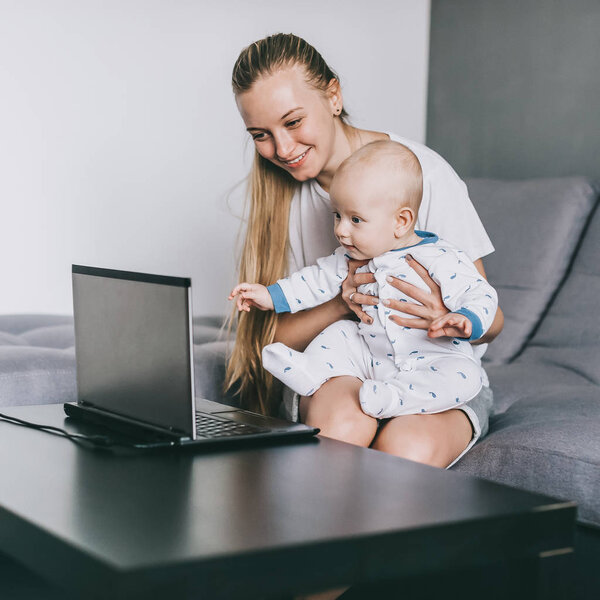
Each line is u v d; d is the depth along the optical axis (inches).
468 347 55.1
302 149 58.9
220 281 108.9
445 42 118.0
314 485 34.7
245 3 107.8
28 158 97.0
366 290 57.1
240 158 109.0
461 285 53.2
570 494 49.6
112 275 44.4
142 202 103.9
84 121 99.8
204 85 106.3
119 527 29.0
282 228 64.3
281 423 46.1
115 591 25.0
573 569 49.7
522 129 107.5
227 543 27.4
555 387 68.5
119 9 100.7
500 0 109.6
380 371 55.6
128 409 44.6
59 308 100.2
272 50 57.1
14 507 31.2
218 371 65.1
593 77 98.3
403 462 38.9
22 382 57.4
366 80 116.7
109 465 37.8
